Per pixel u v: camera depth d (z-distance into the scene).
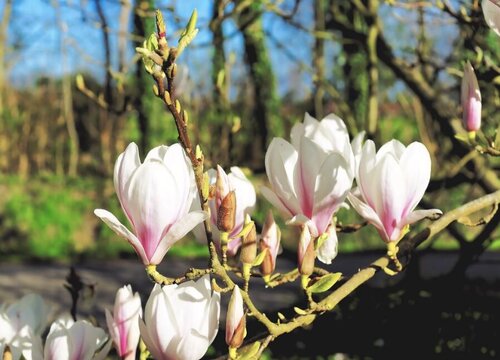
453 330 1.28
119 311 0.62
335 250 0.61
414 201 0.59
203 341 0.51
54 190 7.52
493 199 0.74
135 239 0.52
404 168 0.59
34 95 8.73
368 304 1.30
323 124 0.67
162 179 0.51
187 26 0.47
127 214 0.52
